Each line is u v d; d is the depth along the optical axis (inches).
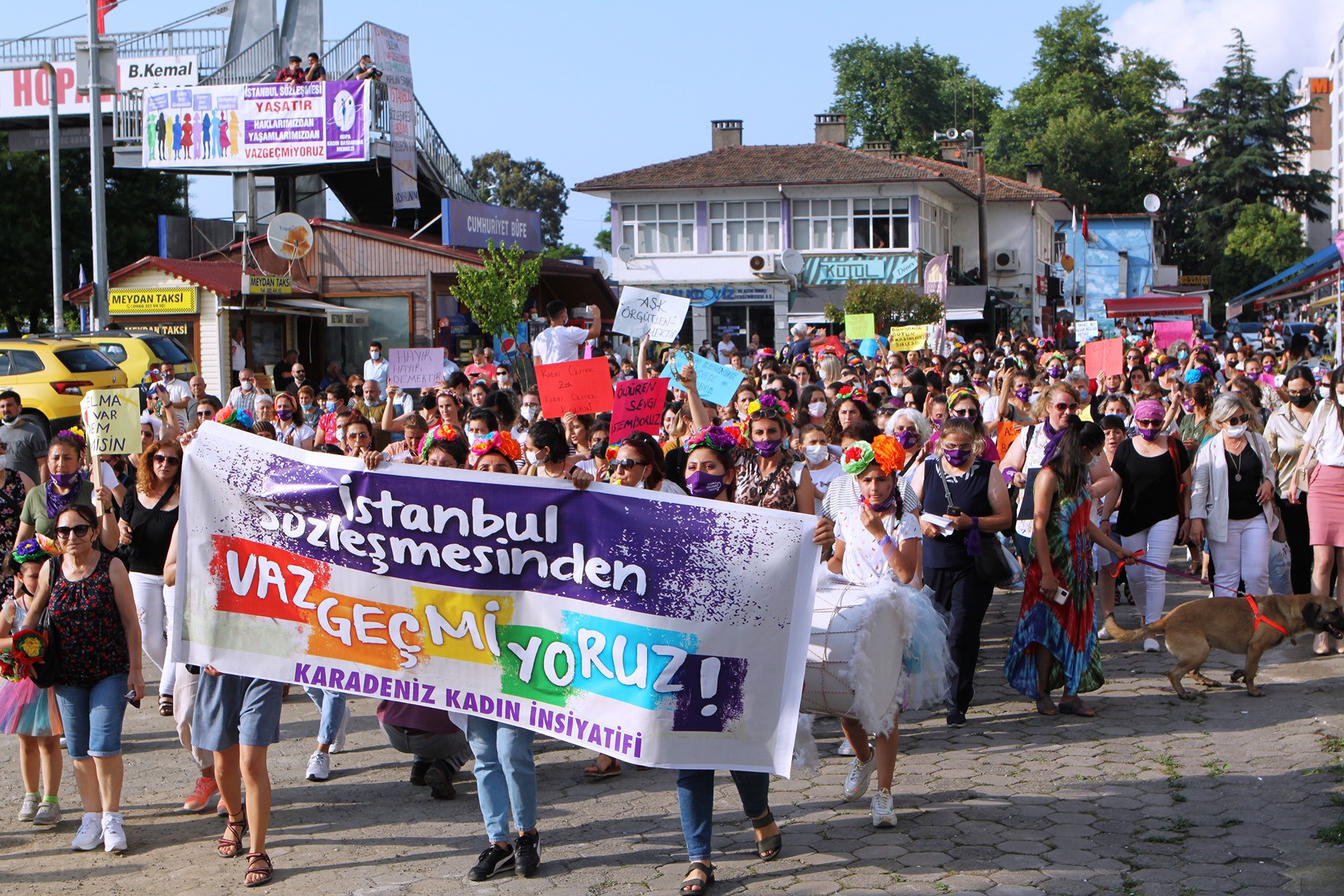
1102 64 3412.9
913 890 200.7
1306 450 351.3
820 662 218.2
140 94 1293.1
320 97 1208.8
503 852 217.2
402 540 225.5
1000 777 256.2
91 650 235.9
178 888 216.7
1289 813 225.3
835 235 1722.4
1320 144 5088.6
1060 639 295.0
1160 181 3334.2
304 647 227.9
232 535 231.1
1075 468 294.2
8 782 283.0
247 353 1069.8
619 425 365.4
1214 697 308.3
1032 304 2084.2
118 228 1728.6
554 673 219.5
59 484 293.6
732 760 209.3
